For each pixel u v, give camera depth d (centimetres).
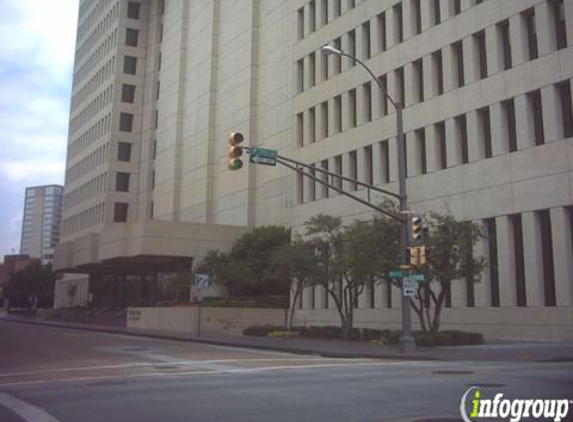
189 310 4497
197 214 6931
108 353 2423
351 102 4438
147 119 8519
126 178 8538
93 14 10025
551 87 3077
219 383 1388
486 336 3209
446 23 3712
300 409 1020
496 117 3341
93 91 9531
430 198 3672
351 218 4238
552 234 2980
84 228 9106
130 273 7212
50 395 1247
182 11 7956
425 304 3081
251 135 6216
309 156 4762
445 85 3675
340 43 4619
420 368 1709
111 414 1004
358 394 1175
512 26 3306
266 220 5859
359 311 4056
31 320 7325
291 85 5412
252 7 6500
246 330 3941
